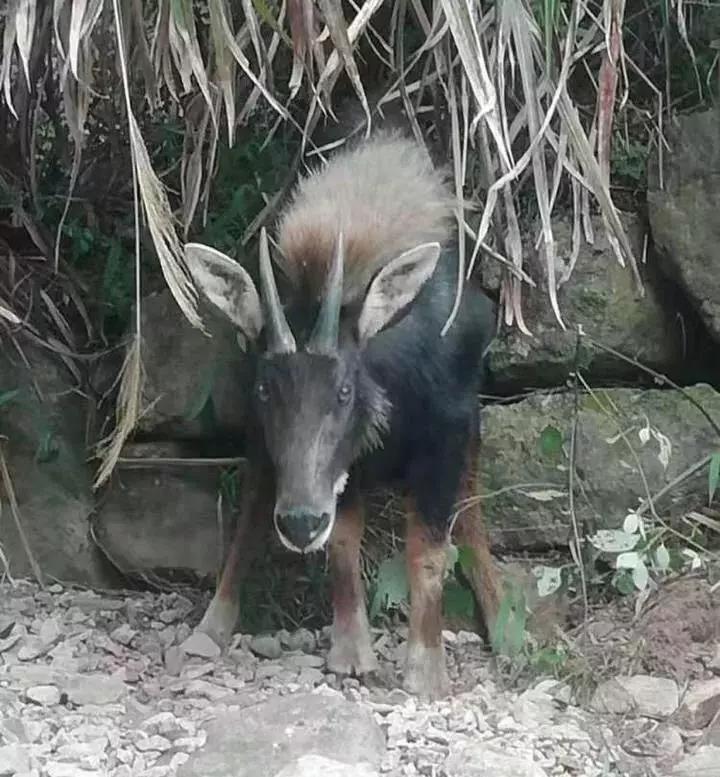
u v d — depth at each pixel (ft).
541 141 11.72
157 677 11.66
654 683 11.36
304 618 12.60
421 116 13.08
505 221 12.53
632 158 13.26
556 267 12.97
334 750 10.37
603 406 12.87
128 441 13.26
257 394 11.14
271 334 11.04
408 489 11.65
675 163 12.85
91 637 12.16
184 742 10.53
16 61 12.95
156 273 13.61
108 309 13.61
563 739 10.76
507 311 12.46
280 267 11.76
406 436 11.52
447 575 12.23
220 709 11.05
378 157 11.97
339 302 11.00
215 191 13.48
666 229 12.88
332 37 10.69
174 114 13.58
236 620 12.25
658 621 11.87
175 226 13.24
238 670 11.76
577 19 11.35
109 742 10.62
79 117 11.60
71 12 11.03
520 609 11.89
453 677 11.73
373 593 12.59
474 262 12.46
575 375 12.64
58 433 13.34
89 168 14.01
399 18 12.15
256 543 12.23
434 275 11.69
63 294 13.78
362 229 11.54
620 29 11.33
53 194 14.06
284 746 10.36
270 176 13.25
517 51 11.28
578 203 12.16
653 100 13.42
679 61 13.42
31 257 13.89
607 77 11.30
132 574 13.17
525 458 12.87
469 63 10.77
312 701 10.75
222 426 13.16
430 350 11.51
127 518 13.19
